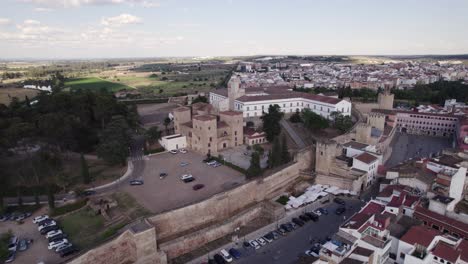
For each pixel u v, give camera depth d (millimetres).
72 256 78500
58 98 154375
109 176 123750
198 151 152875
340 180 122188
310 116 177125
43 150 119188
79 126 141125
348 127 176125
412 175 111750
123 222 93000
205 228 96500
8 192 109062
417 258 70688
